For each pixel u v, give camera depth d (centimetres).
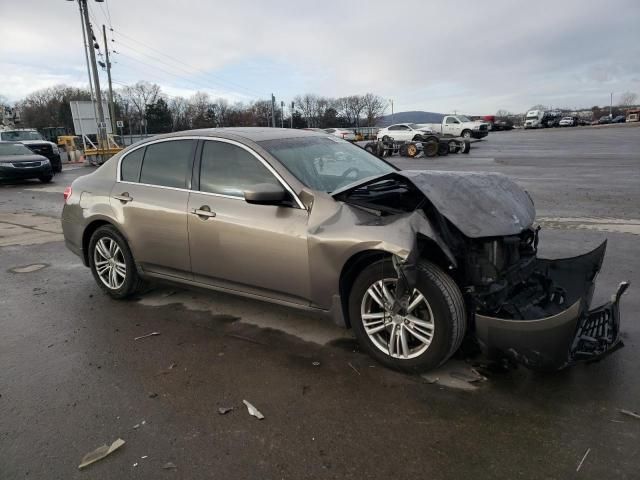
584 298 344
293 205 375
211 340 408
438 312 316
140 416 303
